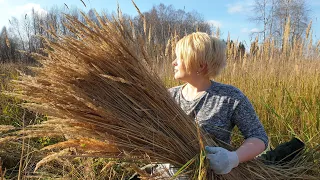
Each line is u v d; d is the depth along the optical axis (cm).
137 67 171
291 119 348
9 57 635
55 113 160
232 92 200
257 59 546
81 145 164
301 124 328
